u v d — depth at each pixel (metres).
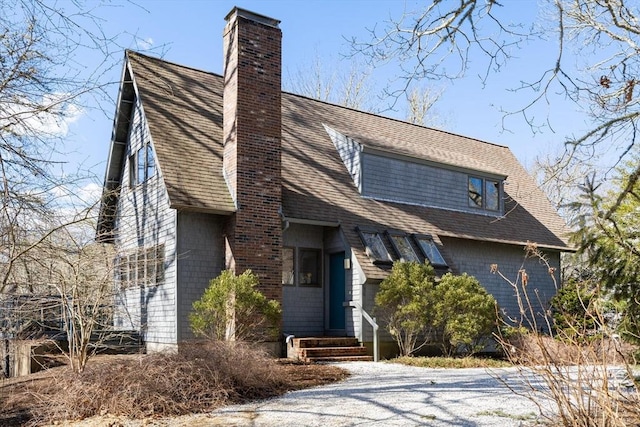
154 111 16.03
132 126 17.70
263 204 14.95
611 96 10.07
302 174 17.30
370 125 21.66
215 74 19.06
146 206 16.20
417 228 17.83
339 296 16.53
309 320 16.47
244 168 14.80
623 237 8.52
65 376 8.95
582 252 8.75
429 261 16.38
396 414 7.26
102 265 11.91
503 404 7.81
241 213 14.52
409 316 15.16
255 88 15.35
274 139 15.47
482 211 20.91
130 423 7.39
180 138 15.68
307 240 16.73
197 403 8.26
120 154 18.33
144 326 14.84
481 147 25.00
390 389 9.35
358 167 18.16
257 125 15.23
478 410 7.41
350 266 15.85
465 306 15.06
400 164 18.97
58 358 13.44
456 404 7.84
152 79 17.08
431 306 15.08
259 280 14.52
